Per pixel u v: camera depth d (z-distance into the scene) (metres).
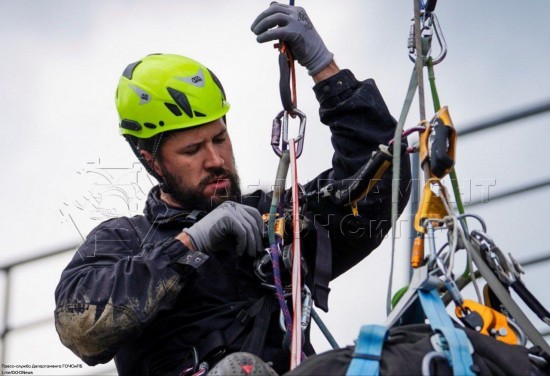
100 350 9.77
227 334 9.91
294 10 10.30
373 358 6.84
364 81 10.64
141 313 9.63
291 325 9.42
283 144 9.66
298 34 10.23
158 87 10.52
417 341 7.12
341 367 6.96
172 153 10.50
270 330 10.01
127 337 9.73
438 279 7.32
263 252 10.05
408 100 8.29
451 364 6.82
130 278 9.70
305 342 10.17
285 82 9.70
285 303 9.44
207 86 10.62
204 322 9.92
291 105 9.67
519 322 7.87
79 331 9.73
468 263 7.73
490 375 6.91
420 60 8.45
